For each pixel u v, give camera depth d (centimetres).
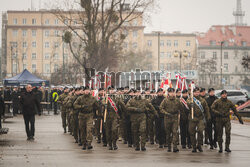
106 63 5581
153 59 15250
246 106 4184
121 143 2214
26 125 2256
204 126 1862
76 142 2161
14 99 4397
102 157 1669
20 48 14738
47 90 4916
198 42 16188
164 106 1862
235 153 1811
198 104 1844
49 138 2364
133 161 1568
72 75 8431
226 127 1850
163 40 16312
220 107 1856
